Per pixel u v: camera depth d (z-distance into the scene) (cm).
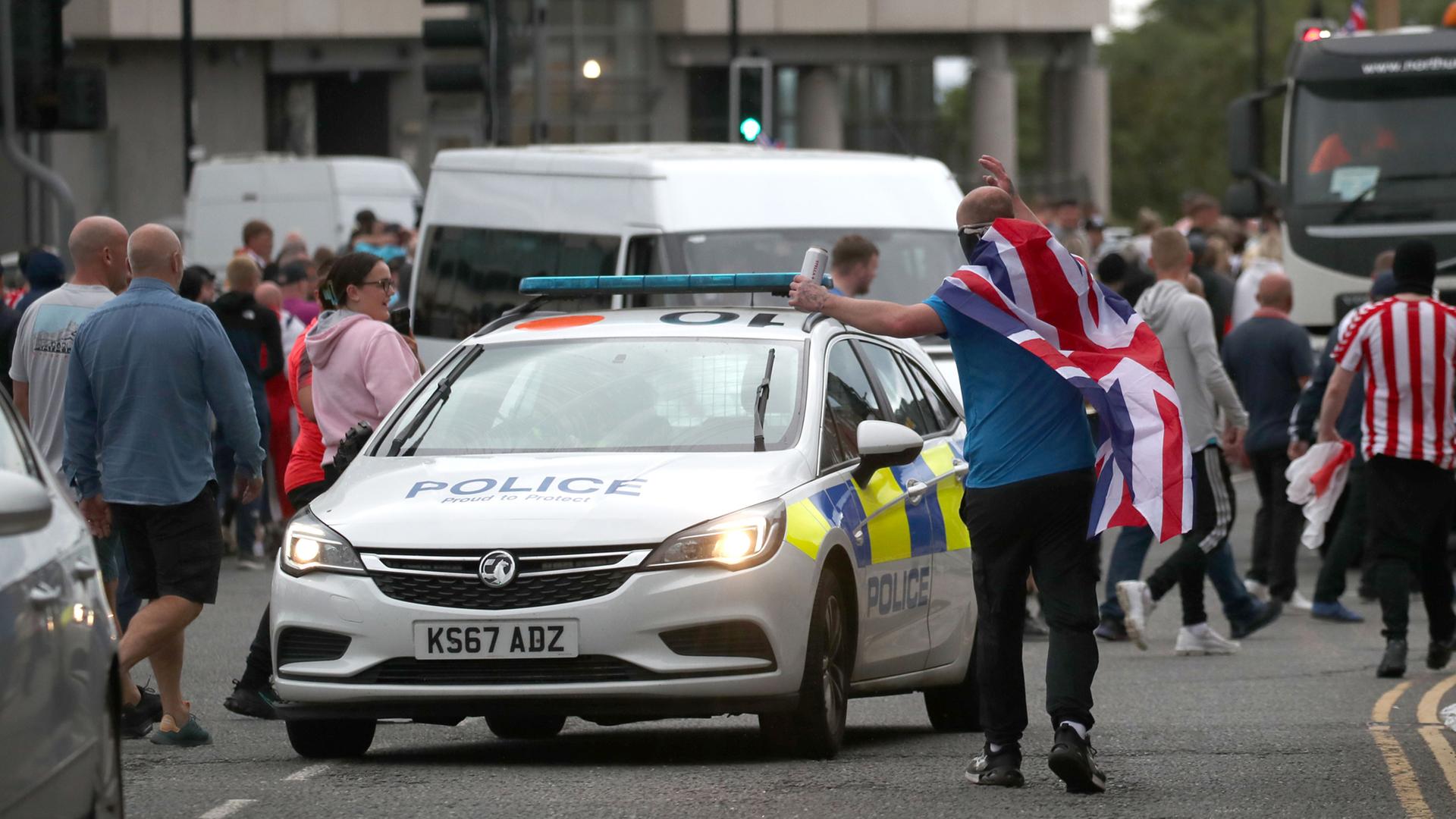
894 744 3519
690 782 2991
